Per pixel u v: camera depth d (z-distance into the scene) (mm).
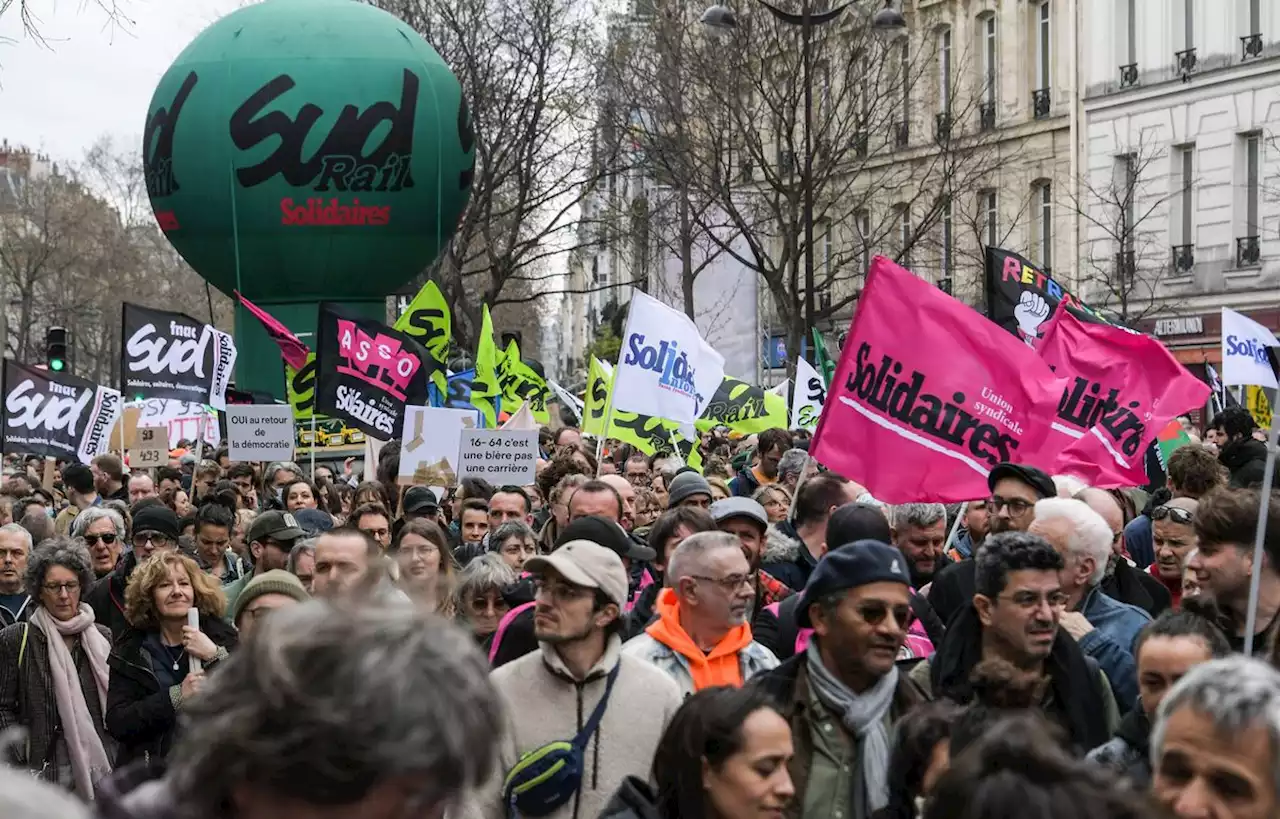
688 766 4609
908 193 46125
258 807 2137
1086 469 11031
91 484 16906
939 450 9141
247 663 2139
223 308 100438
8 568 10383
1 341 65938
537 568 5676
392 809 2131
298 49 29812
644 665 5906
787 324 36250
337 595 2234
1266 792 3357
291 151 29484
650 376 14461
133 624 8039
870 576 5426
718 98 36094
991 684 5328
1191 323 39031
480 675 2170
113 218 87688
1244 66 37438
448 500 14984
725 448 22516
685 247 39188
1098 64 41156
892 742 4801
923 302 9148
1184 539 8680
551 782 5551
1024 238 43781
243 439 16344
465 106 31328
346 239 30062
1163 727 3512
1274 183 37031
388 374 16766
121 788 2461
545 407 24312
